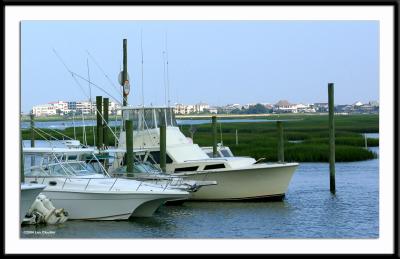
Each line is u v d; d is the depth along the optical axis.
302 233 30.72
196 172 39.66
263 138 91.62
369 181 49.84
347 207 38.19
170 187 33.84
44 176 32.44
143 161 40.09
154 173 37.19
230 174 39.59
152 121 42.12
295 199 41.19
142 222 32.34
